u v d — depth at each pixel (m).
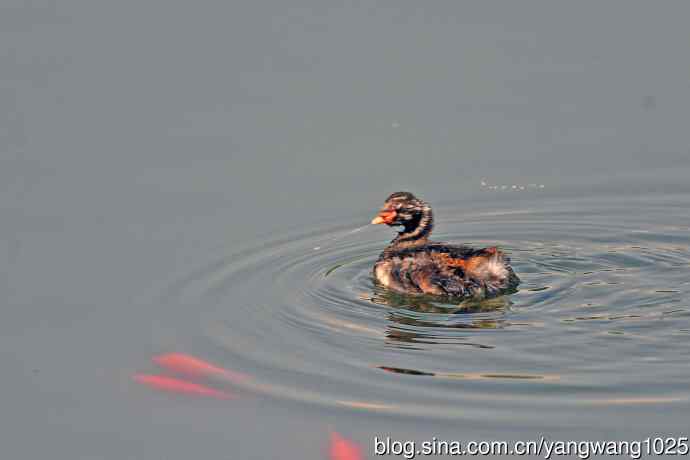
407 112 25.00
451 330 15.77
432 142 23.75
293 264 19.00
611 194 21.33
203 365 15.29
